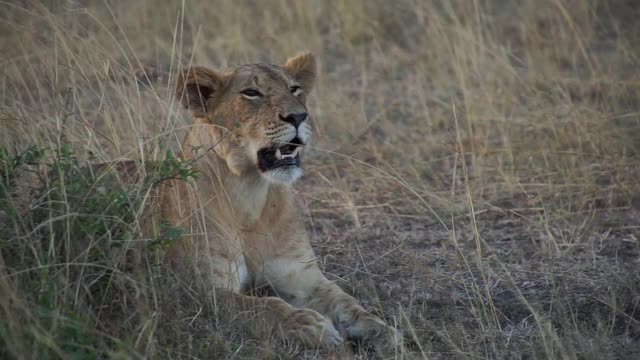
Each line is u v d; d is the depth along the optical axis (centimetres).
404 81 1653
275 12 1845
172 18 1778
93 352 700
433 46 1656
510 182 1245
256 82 928
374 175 1304
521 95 1513
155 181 837
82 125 991
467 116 1325
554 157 1309
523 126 1395
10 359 678
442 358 803
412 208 1210
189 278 859
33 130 930
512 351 814
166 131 909
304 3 1816
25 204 790
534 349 803
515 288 909
